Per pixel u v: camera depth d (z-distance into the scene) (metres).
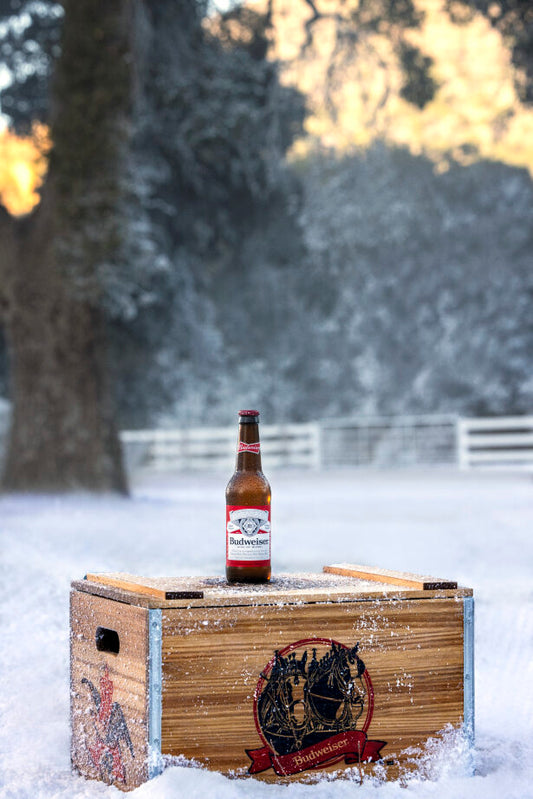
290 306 27.28
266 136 17.97
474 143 30.23
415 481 18.11
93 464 12.16
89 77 12.06
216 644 2.01
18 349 12.32
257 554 2.26
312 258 26.27
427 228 29.72
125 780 2.05
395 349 30.09
